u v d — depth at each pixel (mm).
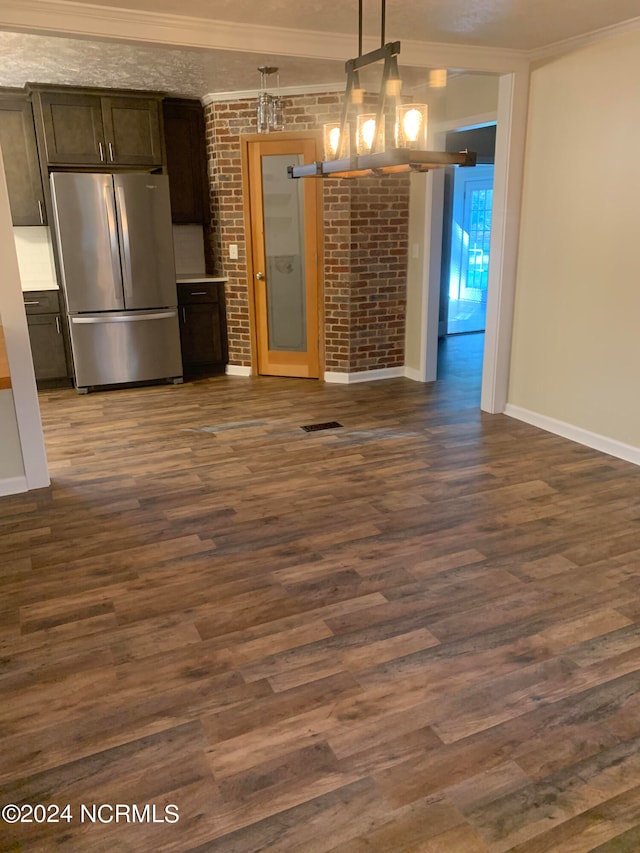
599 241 3803
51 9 2844
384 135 2324
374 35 3465
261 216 5559
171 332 5602
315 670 2100
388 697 1976
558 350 4223
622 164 3582
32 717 1911
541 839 1521
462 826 1555
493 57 3920
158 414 4859
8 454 3438
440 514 3180
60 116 5055
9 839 1539
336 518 3154
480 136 7324
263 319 5852
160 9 2955
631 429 3789
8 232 3178
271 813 1595
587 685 2023
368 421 4637
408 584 2582
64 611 2424
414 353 5793
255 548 2877
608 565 2705
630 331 3695
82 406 5074
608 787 1658
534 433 4352
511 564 2721
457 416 4730
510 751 1772
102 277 5238
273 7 2951
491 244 4512
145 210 5238
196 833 1546
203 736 1834
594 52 3631
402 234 5566
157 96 5246
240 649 2203
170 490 3498
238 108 5320
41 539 2979
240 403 5121
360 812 1593
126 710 1935
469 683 2033
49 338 5398
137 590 2561
